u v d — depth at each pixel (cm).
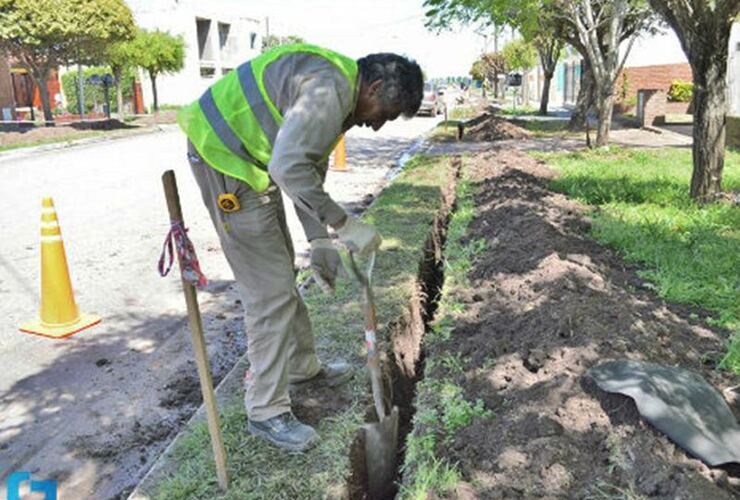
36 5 2019
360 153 1675
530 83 5525
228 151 279
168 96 4519
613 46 1435
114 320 549
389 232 661
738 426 298
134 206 984
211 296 605
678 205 784
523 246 561
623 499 250
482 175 1028
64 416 405
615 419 299
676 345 379
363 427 328
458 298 477
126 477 348
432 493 268
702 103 783
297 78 266
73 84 3956
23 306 577
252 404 315
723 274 518
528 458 279
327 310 468
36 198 1059
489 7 1189
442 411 331
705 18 749
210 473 296
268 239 292
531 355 357
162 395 429
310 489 286
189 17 4450
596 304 409
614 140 1736
